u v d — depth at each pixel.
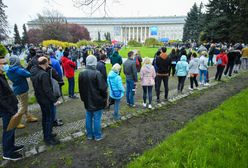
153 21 117.50
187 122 6.32
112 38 117.44
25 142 5.21
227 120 5.74
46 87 4.77
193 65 10.35
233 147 4.24
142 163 3.96
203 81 12.30
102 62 7.57
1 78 4.18
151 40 65.62
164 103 8.37
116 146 4.96
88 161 4.36
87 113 5.20
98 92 4.97
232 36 27.84
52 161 4.38
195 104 8.14
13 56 5.73
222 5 32.22
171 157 4.02
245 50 17.08
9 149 4.42
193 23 62.28
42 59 4.89
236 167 3.62
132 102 7.96
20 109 6.07
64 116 7.08
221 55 12.26
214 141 4.48
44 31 54.91
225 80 12.80
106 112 7.39
